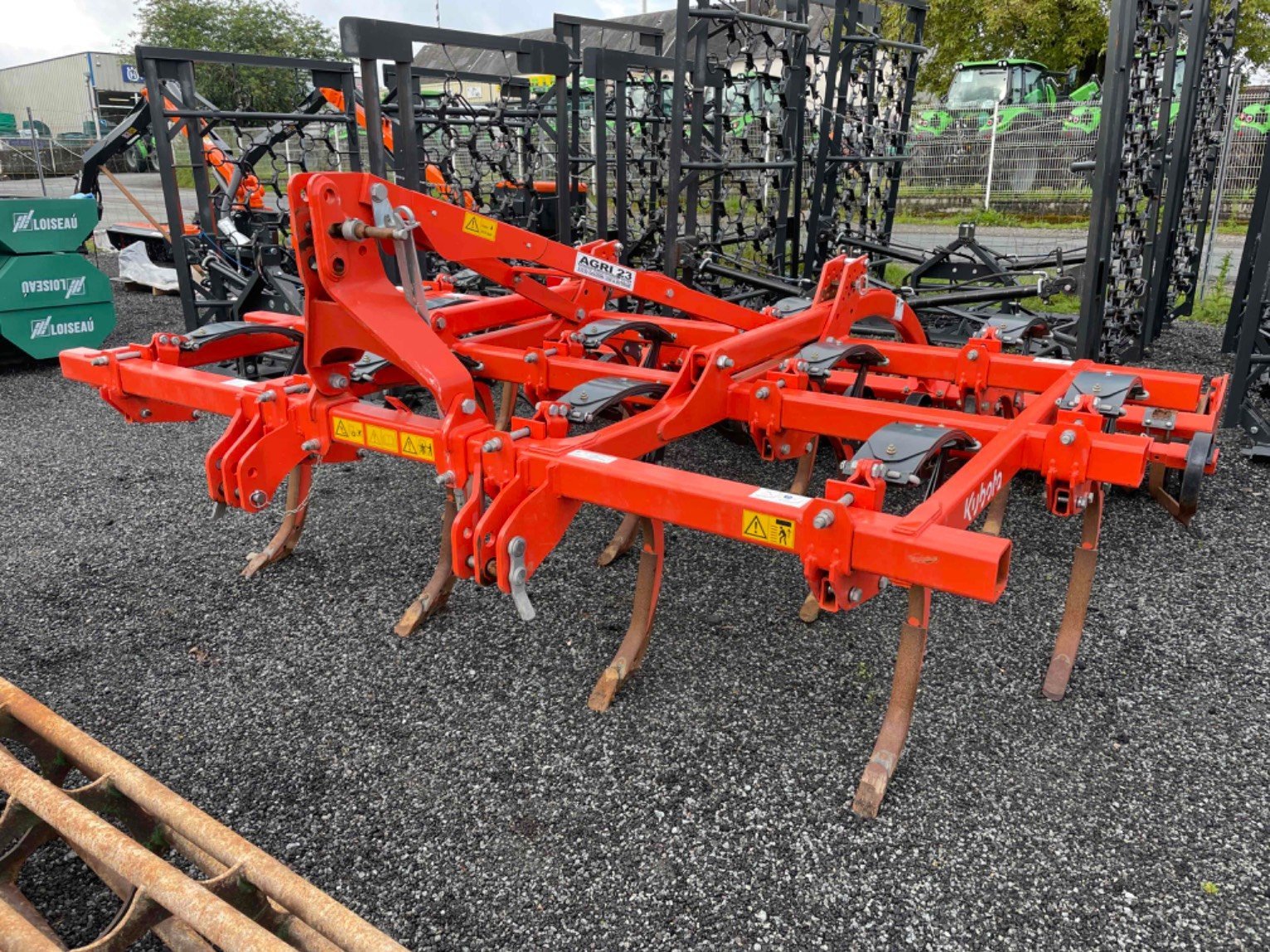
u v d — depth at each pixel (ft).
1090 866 7.34
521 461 8.46
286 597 11.91
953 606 11.51
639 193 34.53
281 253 22.11
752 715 9.40
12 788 5.77
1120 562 12.63
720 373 10.85
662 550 9.58
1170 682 9.84
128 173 90.89
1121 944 6.61
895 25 50.80
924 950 6.59
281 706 9.61
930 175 45.78
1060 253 20.93
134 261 34.73
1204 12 21.04
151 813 5.94
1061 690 9.59
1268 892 7.04
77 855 7.55
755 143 25.50
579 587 12.13
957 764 8.58
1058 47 61.26
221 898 5.12
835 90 26.27
